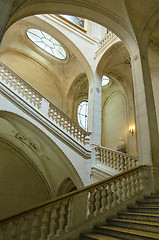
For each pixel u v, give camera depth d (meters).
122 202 5.46
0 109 7.76
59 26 11.91
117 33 9.05
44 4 6.71
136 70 8.37
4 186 10.45
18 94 8.41
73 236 4.34
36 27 11.52
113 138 14.41
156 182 6.25
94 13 8.09
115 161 8.59
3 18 3.98
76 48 12.19
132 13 8.34
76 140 9.45
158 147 6.93
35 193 11.24
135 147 12.58
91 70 12.20
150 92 7.88
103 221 4.92
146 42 8.97
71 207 4.59
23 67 13.41
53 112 9.25
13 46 12.57
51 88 14.57
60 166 10.23
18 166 11.22
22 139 10.28
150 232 3.72
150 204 5.25
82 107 15.74
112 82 15.34
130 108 13.92
